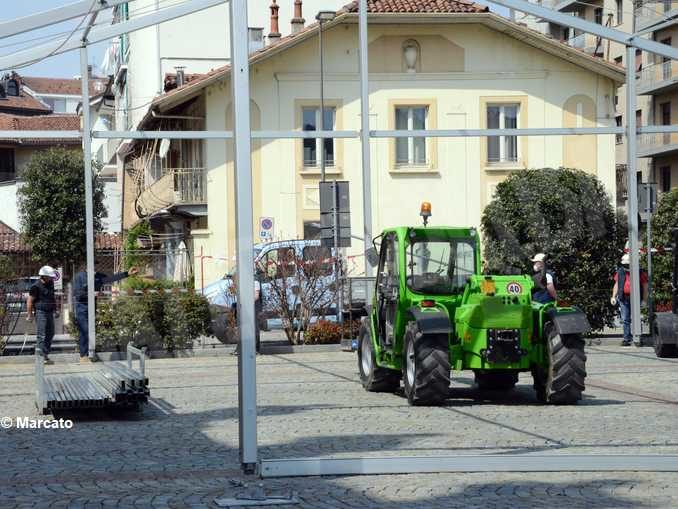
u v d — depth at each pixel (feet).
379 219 147.74
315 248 93.66
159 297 89.30
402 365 55.93
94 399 49.34
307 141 148.25
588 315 92.38
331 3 198.49
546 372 54.70
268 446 41.47
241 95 35.47
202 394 60.64
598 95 151.43
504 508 30.53
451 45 150.41
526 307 53.72
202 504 31.30
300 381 66.69
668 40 206.28
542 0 232.53
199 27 188.85
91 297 84.99
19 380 70.44
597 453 38.73
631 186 89.10
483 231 99.50
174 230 170.09
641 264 97.04
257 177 147.02
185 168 148.87
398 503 31.30
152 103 141.90
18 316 89.45
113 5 48.16
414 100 150.20
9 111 335.88
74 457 39.88
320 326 92.27
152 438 44.37
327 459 35.81
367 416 49.85
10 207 247.70
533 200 95.45
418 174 148.46
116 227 227.61
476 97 150.82
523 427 45.70
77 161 181.27
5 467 37.86
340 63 148.56
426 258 56.70
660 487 33.40
